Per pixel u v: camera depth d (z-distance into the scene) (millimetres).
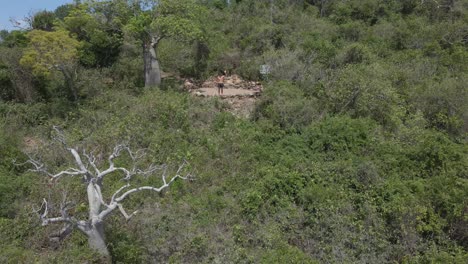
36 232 9875
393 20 28828
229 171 12914
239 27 26828
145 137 14305
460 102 16250
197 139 14648
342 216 10656
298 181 11703
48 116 17516
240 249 9414
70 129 15820
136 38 20125
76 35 20797
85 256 8430
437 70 20062
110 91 19016
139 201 11336
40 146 13820
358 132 14164
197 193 12078
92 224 8797
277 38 24578
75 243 9336
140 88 20078
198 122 15961
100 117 16188
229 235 10320
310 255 10023
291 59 19828
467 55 21531
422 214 10633
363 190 11734
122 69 21438
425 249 10242
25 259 8586
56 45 18047
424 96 16766
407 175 12516
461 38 24234
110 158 9703
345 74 17250
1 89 18938
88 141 13727
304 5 33531
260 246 9992
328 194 11227
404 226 10492
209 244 9844
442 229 10766
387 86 16609
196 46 23875
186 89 20984
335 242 10141
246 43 24719
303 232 10516
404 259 9914
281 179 11750
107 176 12070
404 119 16125
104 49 22031
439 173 12344
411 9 30906
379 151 13422
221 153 13719
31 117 17312
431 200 11148
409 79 18812
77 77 19359
